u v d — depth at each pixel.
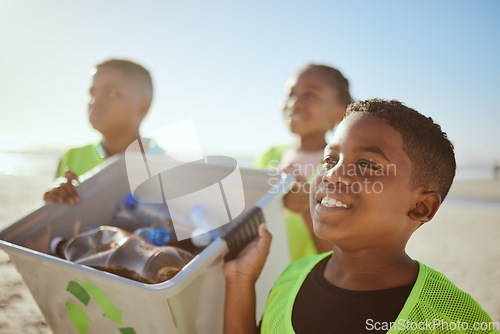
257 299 1.19
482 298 2.98
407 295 0.79
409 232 0.82
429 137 0.80
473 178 18.16
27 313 2.34
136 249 1.10
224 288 1.08
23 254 1.08
